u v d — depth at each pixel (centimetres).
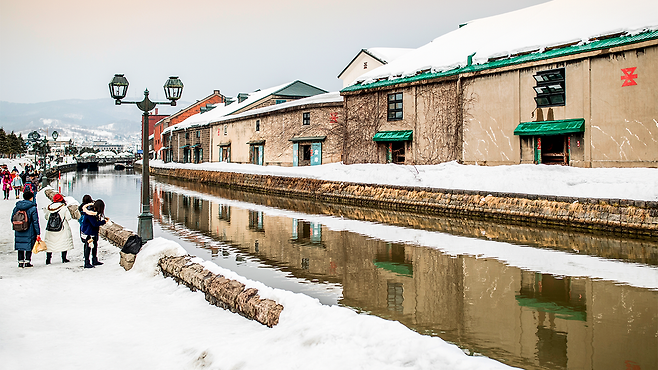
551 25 2056
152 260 851
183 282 755
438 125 2352
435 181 2052
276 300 565
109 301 684
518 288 891
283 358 419
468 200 1789
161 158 7838
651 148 1625
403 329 414
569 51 1814
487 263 1087
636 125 1661
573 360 575
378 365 370
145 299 698
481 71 2131
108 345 509
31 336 527
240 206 2323
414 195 2020
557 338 647
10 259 988
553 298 826
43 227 1496
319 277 980
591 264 1056
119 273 865
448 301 817
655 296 827
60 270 884
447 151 2308
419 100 2442
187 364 457
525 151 1992
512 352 602
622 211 1355
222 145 4838
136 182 4581
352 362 380
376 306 792
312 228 1616
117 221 1775
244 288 627
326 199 2541
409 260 1127
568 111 1852
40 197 2523
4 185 2633
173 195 3006
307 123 3438
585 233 1410
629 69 1673
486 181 1856
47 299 685
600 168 1647
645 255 1134
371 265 1084
